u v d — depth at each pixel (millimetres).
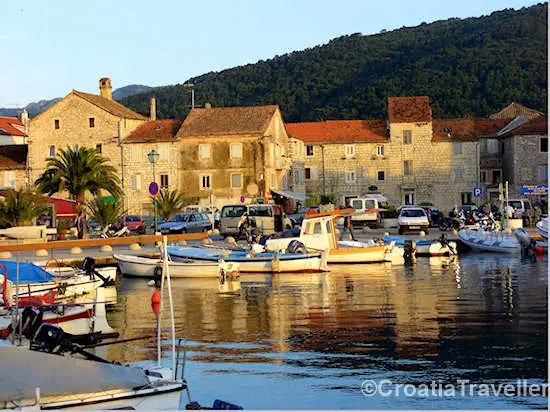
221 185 84500
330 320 25156
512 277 36188
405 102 97938
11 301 24047
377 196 78688
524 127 91250
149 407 12938
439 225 68625
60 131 88812
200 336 22891
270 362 19359
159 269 38531
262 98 196125
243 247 45906
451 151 95188
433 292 31422
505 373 17969
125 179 87125
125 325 25141
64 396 12250
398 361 19266
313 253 39812
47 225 56125
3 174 89500
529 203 70812
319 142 97562
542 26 178125
